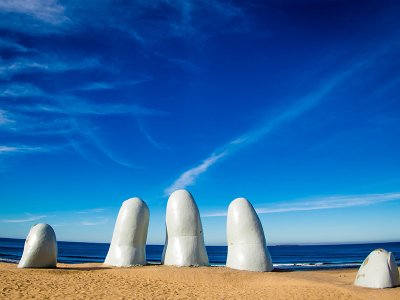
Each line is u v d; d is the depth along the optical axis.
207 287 10.52
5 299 7.89
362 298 9.46
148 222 14.93
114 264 13.94
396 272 11.13
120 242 14.27
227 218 14.63
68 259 33.50
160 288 10.06
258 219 14.47
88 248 64.00
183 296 9.09
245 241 13.91
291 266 29.00
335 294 9.80
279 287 10.70
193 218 14.34
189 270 12.84
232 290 10.15
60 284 9.99
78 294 8.76
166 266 13.68
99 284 10.29
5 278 10.39
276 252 65.44
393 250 62.94
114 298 8.51
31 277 10.89
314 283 11.52
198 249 14.11
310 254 55.41
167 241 14.54
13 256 33.97
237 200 14.70
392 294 9.95
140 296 8.88
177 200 14.59
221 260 39.69
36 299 8.00
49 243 13.02
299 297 9.31
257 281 11.68
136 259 14.09
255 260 13.66
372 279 10.92
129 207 14.58
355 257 44.53
